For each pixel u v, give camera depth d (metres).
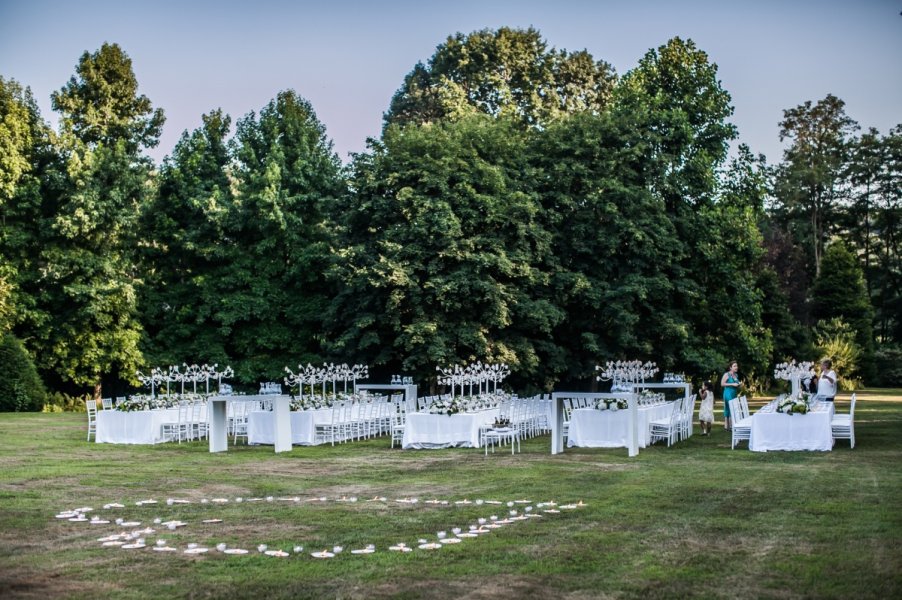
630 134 35.00
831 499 12.36
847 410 33.59
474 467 17.05
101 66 44.16
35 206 38.47
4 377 34.31
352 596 7.83
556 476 15.44
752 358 39.78
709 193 36.19
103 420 22.42
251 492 13.94
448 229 31.56
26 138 39.09
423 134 34.31
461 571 8.59
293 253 39.25
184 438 24.09
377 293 32.53
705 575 8.29
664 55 39.22
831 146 71.25
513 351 32.41
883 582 7.95
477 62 48.44
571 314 34.91
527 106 47.59
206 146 41.59
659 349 35.34
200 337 39.25
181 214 40.84
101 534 10.62
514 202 32.72
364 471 16.61
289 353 39.16
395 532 10.55
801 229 70.81
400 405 25.41
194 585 8.23
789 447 19.08
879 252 71.62
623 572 8.45
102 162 39.19
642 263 33.66
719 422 30.09
